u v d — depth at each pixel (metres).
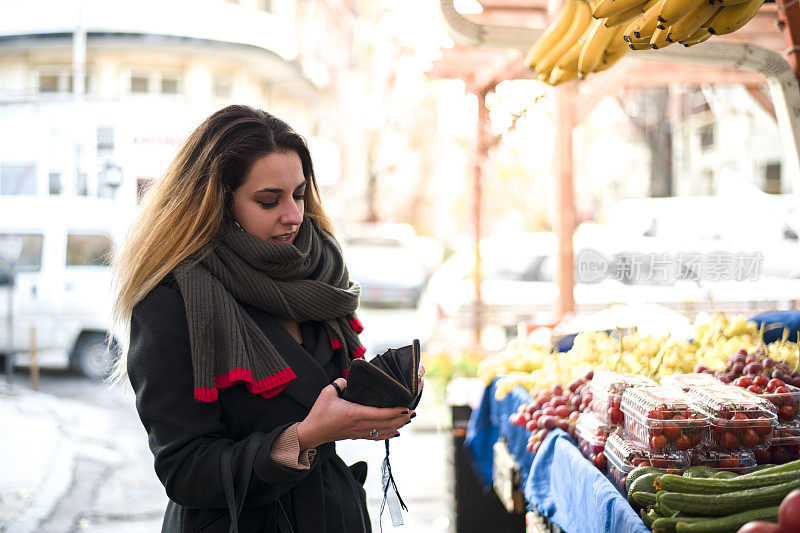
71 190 10.74
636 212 10.62
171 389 1.89
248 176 2.01
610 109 25.56
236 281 1.98
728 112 20.97
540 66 3.99
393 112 27.12
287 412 1.99
